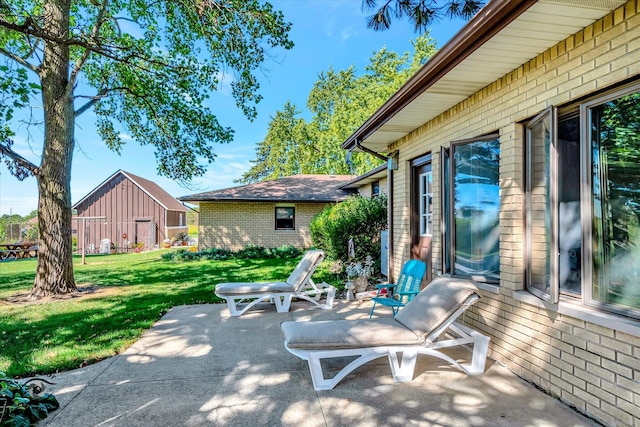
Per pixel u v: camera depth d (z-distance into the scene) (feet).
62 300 21.81
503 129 11.80
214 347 13.42
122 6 28.37
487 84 12.60
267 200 52.70
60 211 23.85
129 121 33.27
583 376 8.55
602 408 8.02
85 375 10.91
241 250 51.39
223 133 32.30
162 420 8.34
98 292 24.35
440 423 8.13
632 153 7.83
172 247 77.82
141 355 12.61
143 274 33.06
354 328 10.80
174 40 29.96
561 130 9.88
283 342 13.98
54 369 11.32
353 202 33.99
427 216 19.90
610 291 8.28
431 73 11.69
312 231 42.42
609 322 7.77
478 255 13.69
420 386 10.07
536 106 10.25
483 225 13.42
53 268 23.43
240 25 22.13
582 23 8.40
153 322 16.81
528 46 9.62
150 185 93.56
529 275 10.97
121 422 8.26
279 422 8.24
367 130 19.81
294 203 55.47
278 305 18.90
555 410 8.68
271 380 10.52
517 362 10.95
